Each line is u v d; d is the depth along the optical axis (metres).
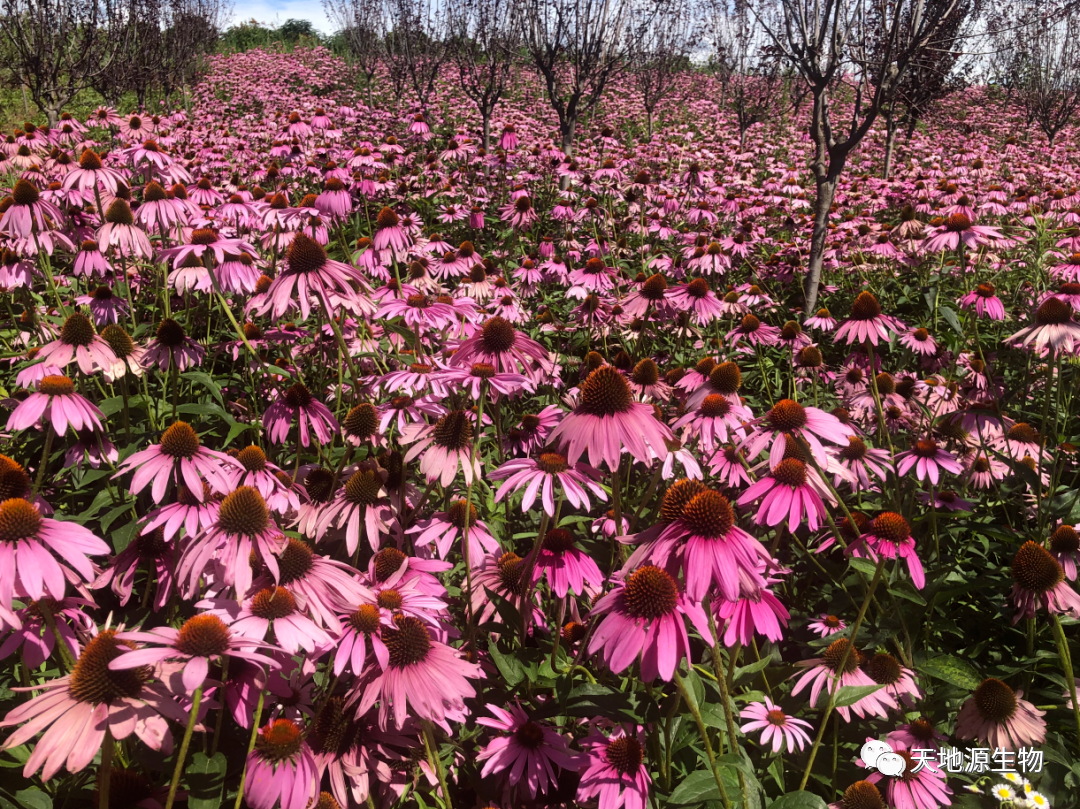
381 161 2.16
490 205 2.51
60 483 0.81
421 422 0.69
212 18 6.40
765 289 1.84
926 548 0.83
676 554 0.44
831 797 0.58
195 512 0.56
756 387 1.38
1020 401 1.13
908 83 3.35
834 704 0.52
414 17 4.54
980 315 1.26
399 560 0.58
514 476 0.59
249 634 0.42
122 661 0.36
